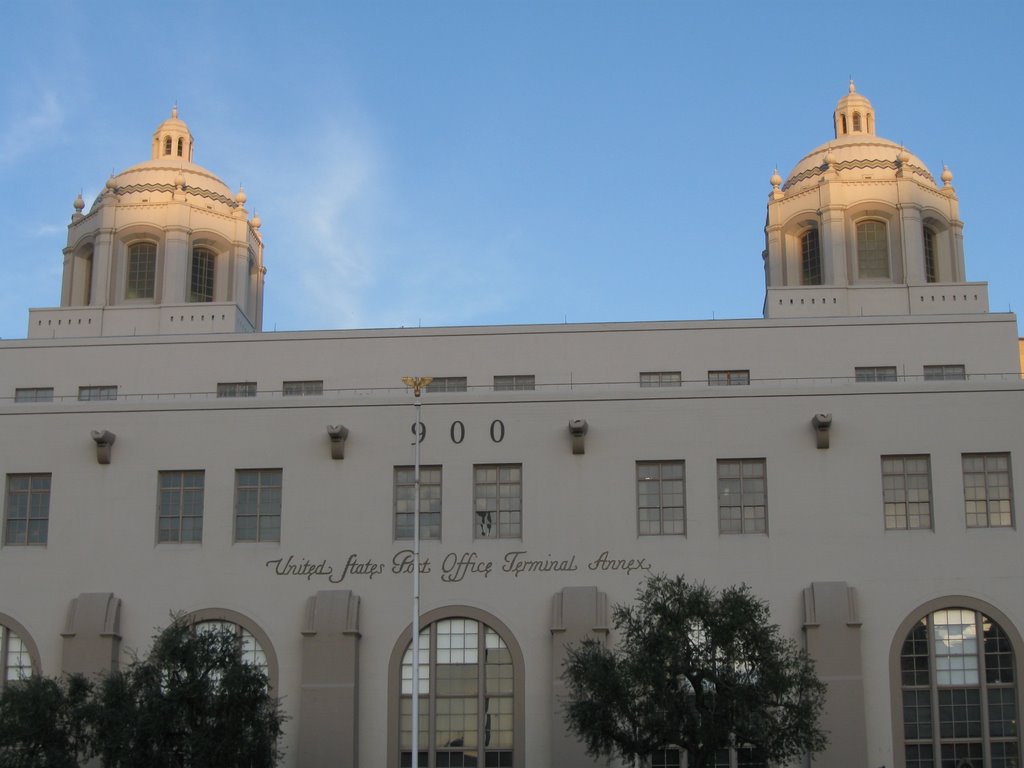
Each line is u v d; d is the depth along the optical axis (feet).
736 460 156.97
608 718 128.16
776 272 202.28
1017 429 155.53
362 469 158.92
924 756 147.43
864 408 157.17
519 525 156.56
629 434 157.99
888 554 152.66
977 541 152.46
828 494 154.92
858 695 146.20
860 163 199.00
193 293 205.77
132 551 157.89
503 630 152.66
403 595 154.61
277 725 138.41
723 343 177.37
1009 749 147.54
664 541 154.40
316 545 156.66
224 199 209.77
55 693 135.85
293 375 179.63
